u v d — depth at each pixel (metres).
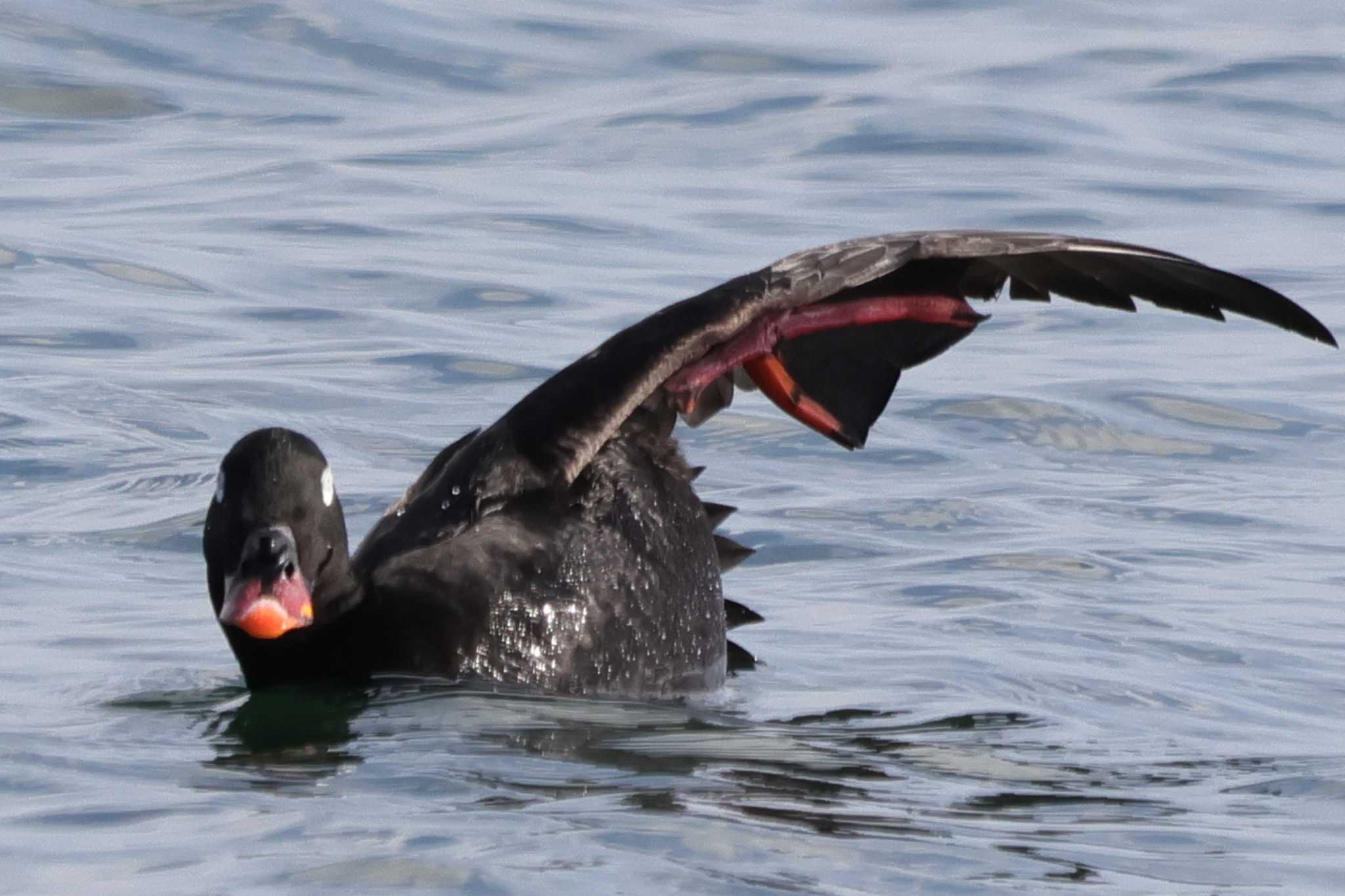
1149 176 21.12
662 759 8.73
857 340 10.76
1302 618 11.38
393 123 23.00
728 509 10.98
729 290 10.02
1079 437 14.90
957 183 20.73
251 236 19.03
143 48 24.66
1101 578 12.06
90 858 7.14
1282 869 7.45
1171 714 9.86
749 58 25.20
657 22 26.61
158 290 17.50
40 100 23.11
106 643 10.49
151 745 8.72
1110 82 24.47
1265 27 27.03
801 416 10.57
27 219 19.33
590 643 9.99
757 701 10.05
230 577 9.13
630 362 10.09
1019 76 24.62
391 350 16.17
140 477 13.29
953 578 12.08
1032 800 8.33
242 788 8.05
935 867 7.29
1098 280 10.38
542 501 10.16
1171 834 7.87
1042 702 10.03
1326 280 18.03
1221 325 17.75
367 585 9.69
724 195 20.52
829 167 21.41
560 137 22.48
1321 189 20.86
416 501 10.34
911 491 13.70
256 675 9.68
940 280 10.48
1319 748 9.28
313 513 9.43
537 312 17.11
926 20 27.22
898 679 10.42
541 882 6.88
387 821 7.56
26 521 12.49
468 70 24.75
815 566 12.38
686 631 10.43
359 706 9.31
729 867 7.14
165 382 15.22
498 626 9.80
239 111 23.22
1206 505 13.49
